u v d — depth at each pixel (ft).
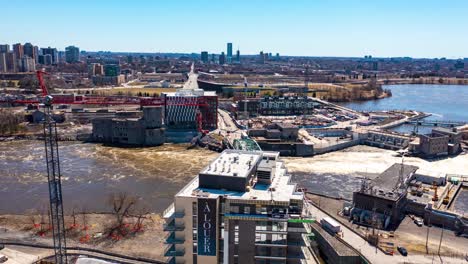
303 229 366.84
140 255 496.64
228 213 369.30
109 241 534.37
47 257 492.54
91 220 601.62
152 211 649.20
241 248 371.56
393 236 538.88
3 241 531.91
